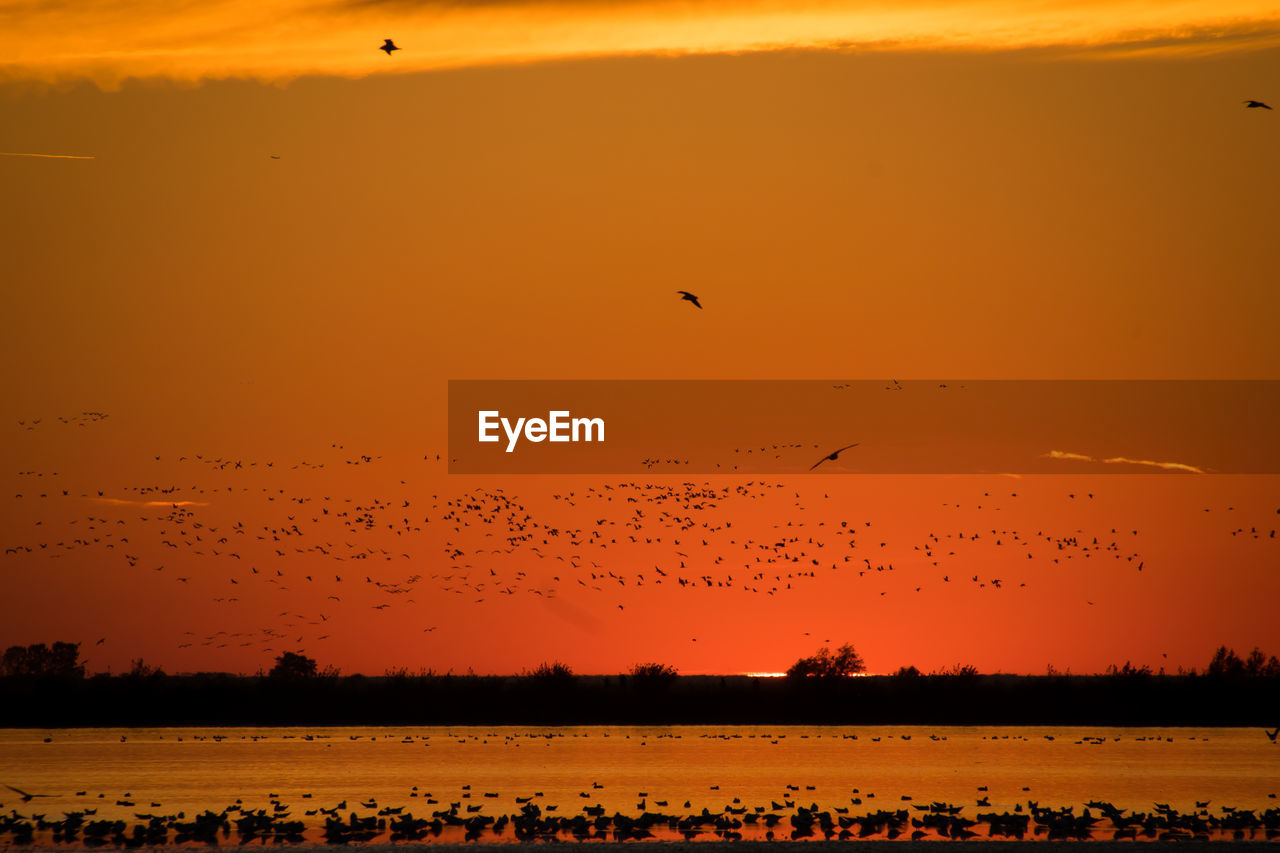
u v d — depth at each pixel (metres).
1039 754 87.31
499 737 100.50
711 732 106.44
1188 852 49.38
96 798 65.12
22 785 69.81
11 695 117.31
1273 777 74.94
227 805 62.78
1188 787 70.44
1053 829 54.31
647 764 80.88
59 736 99.94
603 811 55.97
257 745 92.62
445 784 70.44
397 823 54.06
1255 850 49.69
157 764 79.56
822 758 84.50
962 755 86.56
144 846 51.62
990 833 54.34
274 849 50.69
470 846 50.69
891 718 117.44
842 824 55.72
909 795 67.19
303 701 117.25
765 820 57.28
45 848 51.09
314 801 64.19
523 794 66.69
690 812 60.81
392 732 104.62
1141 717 116.75
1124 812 59.44
